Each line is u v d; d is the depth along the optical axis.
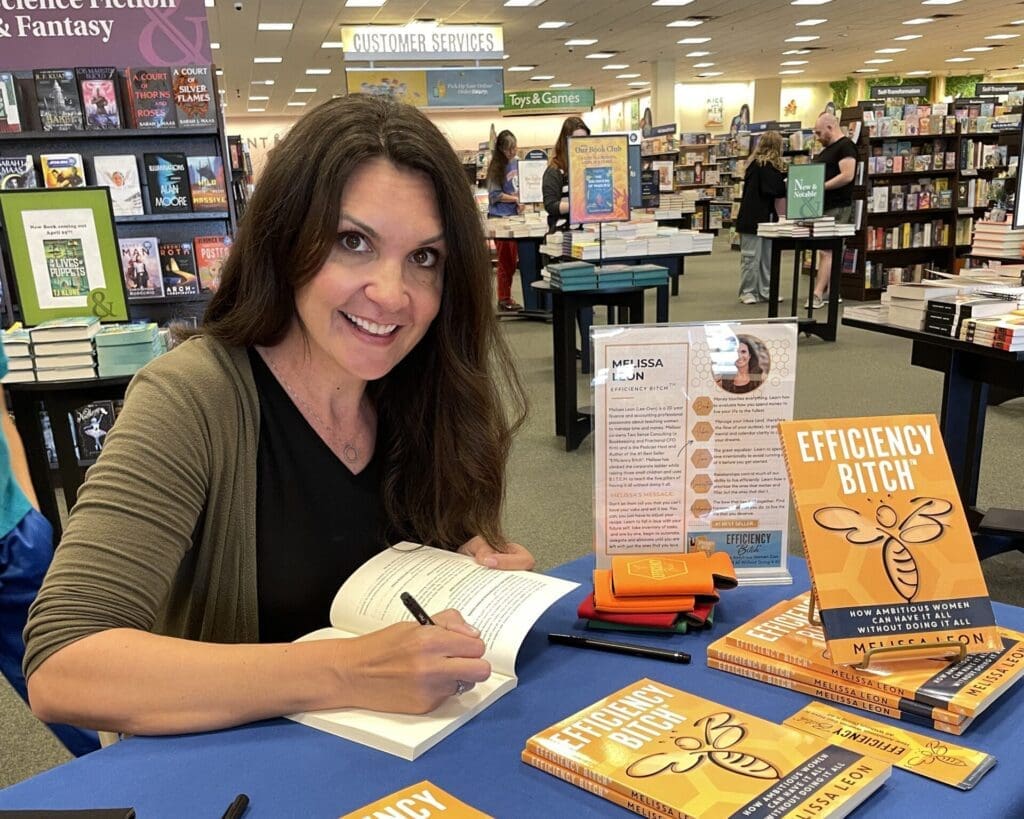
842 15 11.98
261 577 0.96
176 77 3.54
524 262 7.58
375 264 0.88
